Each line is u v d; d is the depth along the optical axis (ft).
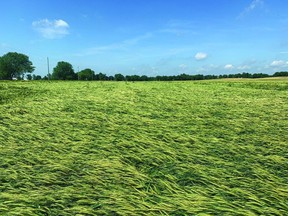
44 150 24.63
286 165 20.16
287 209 13.75
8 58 393.50
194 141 27.04
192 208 13.85
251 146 24.64
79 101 55.98
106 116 39.70
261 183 16.99
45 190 16.65
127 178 18.02
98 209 14.47
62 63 378.53
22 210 14.11
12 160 22.07
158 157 22.29
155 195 15.69
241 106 49.03
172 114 41.19
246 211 13.41
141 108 47.11
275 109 44.86
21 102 58.03
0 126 34.78
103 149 24.89
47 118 38.86
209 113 42.04
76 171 19.86
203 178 17.89
